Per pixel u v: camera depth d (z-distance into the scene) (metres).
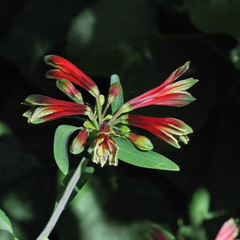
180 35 1.04
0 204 1.02
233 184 1.04
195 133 1.02
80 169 0.77
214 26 1.02
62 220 1.00
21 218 1.02
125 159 0.76
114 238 1.00
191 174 1.04
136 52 1.02
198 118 1.02
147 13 1.04
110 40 1.02
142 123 0.78
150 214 1.02
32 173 1.04
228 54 1.04
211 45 1.04
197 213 1.04
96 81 1.04
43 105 0.76
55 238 1.00
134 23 1.03
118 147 0.76
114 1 1.04
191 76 1.03
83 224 1.00
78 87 1.04
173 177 1.04
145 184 1.04
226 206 1.04
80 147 0.75
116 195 1.02
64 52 1.05
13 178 1.04
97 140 0.75
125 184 1.03
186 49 1.04
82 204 1.00
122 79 1.01
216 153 1.05
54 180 1.04
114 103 0.79
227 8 1.02
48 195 1.03
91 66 1.02
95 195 1.01
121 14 1.03
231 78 1.05
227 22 1.02
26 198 1.03
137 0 1.04
